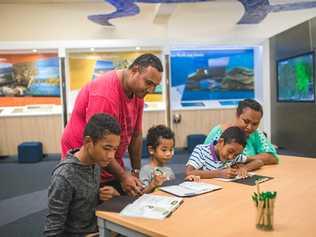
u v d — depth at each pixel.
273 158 2.42
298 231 1.23
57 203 1.54
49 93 6.96
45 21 6.74
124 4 5.48
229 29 7.00
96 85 1.83
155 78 1.74
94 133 1.50
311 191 1.74
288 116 5.96
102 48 6.72
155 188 1.81
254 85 7.41
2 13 6.65
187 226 1.29
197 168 2.23
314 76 5.00
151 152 2.33
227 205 1.53
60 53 6.55
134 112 2.01
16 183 4.76
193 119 7.09
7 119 6.73
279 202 1.56
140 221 1.35
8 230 3.09
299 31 5.45
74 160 1.61
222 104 7.26
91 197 1.65
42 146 6.60
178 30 6.95
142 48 6.82
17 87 6.90
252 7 5.64
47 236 1.52
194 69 7.21
